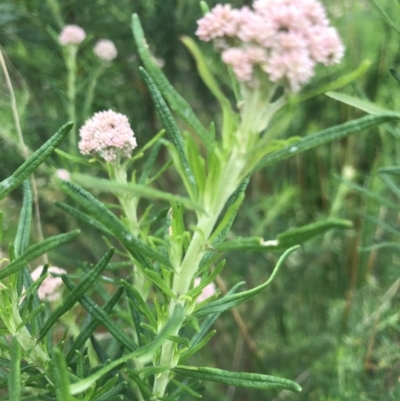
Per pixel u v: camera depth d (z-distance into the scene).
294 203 0.49
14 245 0.20
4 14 0.42
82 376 0.21
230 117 0.15
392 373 0.39
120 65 0.47
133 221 0.25
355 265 0.46
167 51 0.48
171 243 0.18
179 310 0.17
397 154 0.42
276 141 0.15
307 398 0.42
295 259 0.50
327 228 0.14
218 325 0.49
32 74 0.43
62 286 0.27
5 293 0.19
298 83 0.15
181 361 0.20
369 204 0.44
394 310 0.41
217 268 0.18
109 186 0.14
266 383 0.19
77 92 0.42
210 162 0.16
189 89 0.52
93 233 0.45
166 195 0.14
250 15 0.15
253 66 0.15
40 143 0.44
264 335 0.48
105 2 0.44
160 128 0.52
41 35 0.44
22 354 0.20
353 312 0.44
